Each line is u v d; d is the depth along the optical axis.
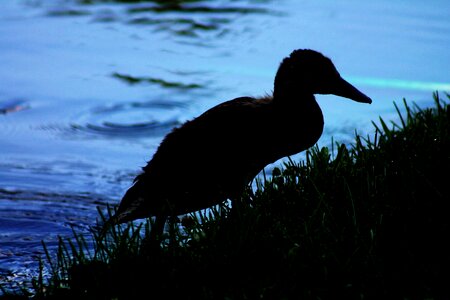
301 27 20.62
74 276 8.50
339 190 9.56
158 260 8.45
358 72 17.23
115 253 8.63
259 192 9.86
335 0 23.59
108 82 17.25
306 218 9.09
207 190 9.57
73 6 23.52
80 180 12.70
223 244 8.45
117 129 14.85
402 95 15.91
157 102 16.09
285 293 7.58
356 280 7.71
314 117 9.87
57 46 19.62
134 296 8.05
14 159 13.55
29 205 11.69
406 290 7.54
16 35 20.52
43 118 15.38
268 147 9.59
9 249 10.16
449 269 7.86
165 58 18.64
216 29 20.75
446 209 8.98
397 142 10.88
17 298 8.59
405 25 20.50
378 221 8.76
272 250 8.34
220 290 7.86
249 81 16.98
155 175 9.45
